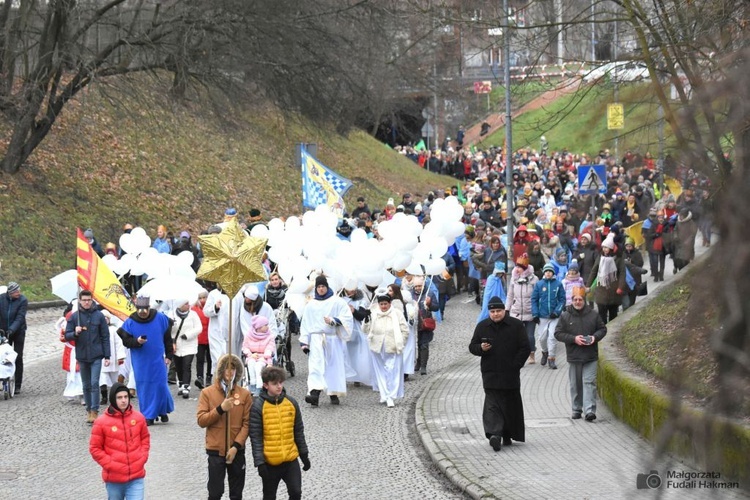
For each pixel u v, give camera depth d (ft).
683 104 20.85
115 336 71.77
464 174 276.00
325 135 200.54
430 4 70.85
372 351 72.64
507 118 118.21
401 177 240.53
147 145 172.04
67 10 133.08
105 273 71.61
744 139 17.71
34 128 145.28
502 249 114.93
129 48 141.49
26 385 78.74
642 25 57.67
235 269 44.88
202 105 168.55
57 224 139.74
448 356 90.53
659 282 118.32
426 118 285.43
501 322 56.90
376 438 61.62
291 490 42.01
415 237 76.95
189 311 74.54
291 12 151.23
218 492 43.11
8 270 125.59
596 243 99.35
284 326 81.66
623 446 55.31
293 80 161.58
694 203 19.19
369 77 174.70
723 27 38.04
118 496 41.50
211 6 145.38
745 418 18.75
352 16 155.22
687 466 18.84
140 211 154.71
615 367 63.05
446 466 52.85
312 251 76.43
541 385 75.20
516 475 50.55
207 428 43.37
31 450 58.49
